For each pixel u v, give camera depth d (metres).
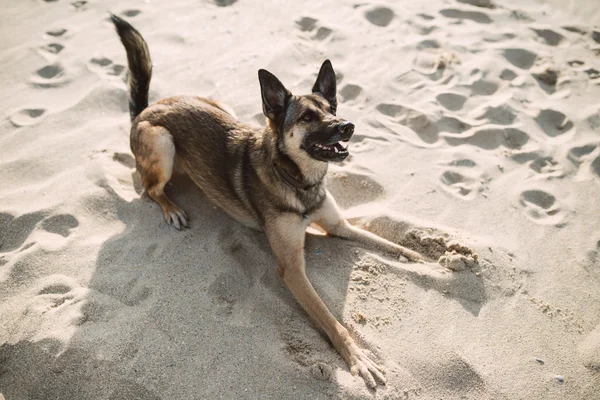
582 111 2.20
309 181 1.67
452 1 2.84
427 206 1.87
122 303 1.56
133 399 1.40
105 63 2.35
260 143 1.69
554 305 1.62
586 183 1.95
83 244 1.70
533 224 1.83
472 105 2.25
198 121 1.81
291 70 2.37
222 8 2.73
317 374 1.42
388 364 1.48
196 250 1.70
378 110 2.23
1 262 1.64
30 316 1.52
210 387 1.41
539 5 2.81
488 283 1.66
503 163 2.03
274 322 1.55
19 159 1.92
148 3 2.75
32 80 2.26
